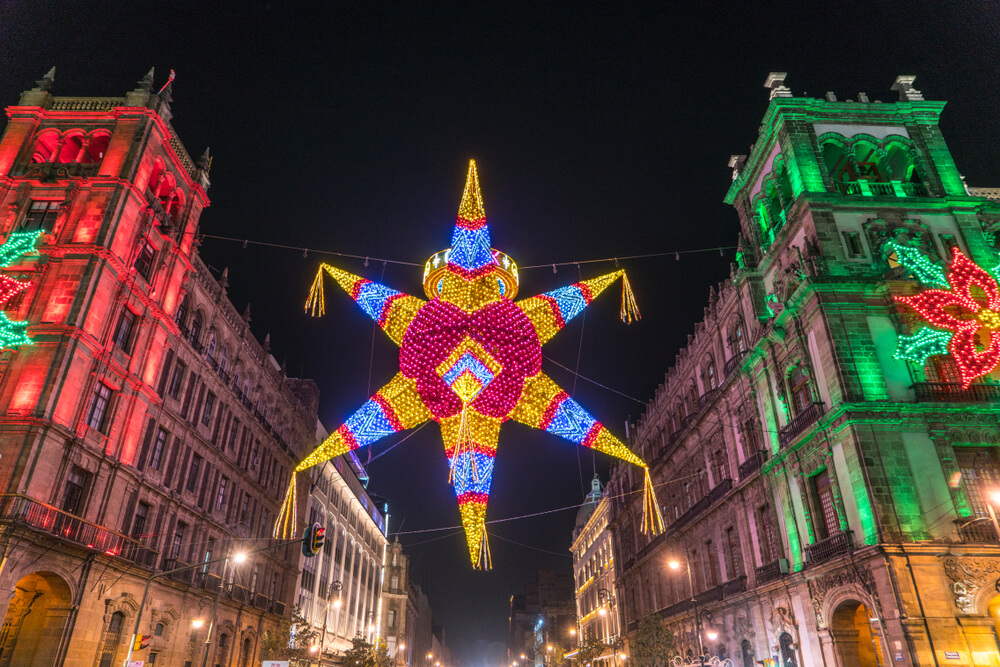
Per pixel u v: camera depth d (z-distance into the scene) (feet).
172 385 101.30
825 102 100.83
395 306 48.42
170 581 94.07
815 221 89.40
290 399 162.09
